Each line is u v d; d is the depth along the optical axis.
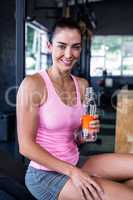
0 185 1.74
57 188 1.39
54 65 1.55
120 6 10.97
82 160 1.61
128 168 1.54
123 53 11.13
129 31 11.04
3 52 5.99
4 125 5.36
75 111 1.54
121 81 10.98
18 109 1.47
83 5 6.42
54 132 1.51
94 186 1.31
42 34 7.84
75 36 1.48
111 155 1.60
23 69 2.32
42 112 1.49
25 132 1.44
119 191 1.31
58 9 7.83
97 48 11.18
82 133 1.58
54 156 1.47
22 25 2.28
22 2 2.26
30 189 1.52
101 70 10.60
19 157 2.06
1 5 5.88
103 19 11.09
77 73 5.80
